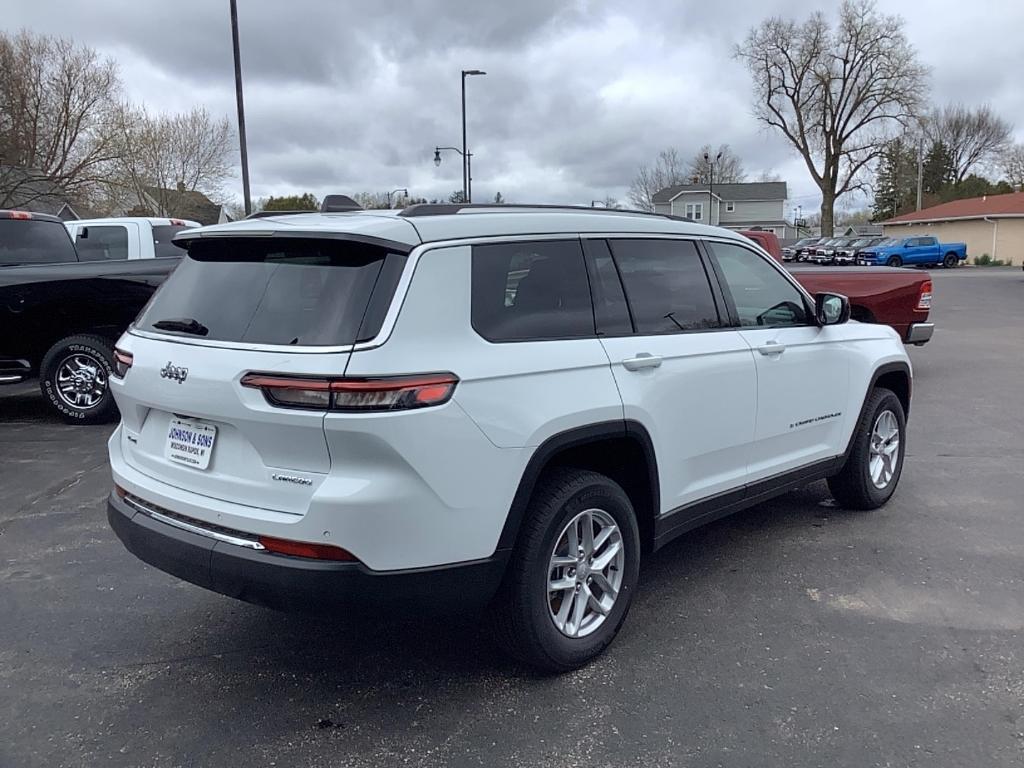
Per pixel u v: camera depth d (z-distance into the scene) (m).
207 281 3.44
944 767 2.91
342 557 2.89
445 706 3.33
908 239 46.53
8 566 4.78
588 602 3.63
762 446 4.53
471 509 3.06
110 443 3.85
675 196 85.75
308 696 3.42
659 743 3.06
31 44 33.50
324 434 2.84
